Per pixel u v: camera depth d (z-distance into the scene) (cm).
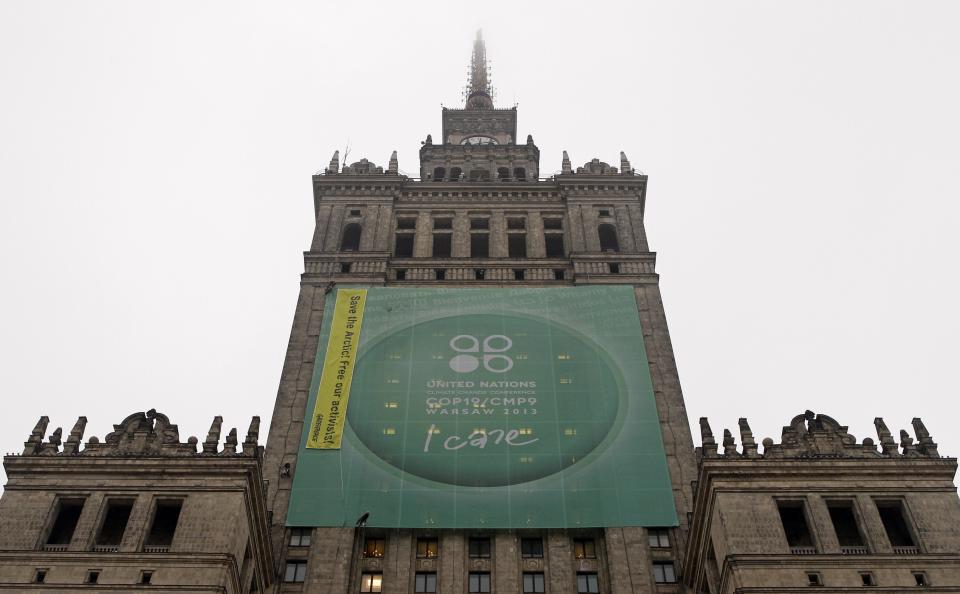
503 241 8956
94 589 5022
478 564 6262
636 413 6962
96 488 5484
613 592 6059
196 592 5009
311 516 6334
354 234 9031
